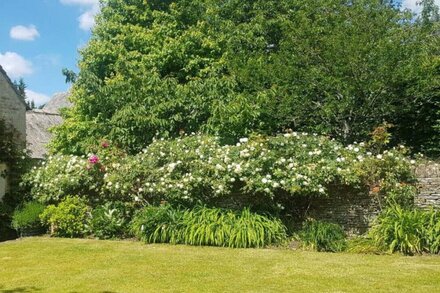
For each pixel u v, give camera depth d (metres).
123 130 14.55
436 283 6.93
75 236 12.21
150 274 7.73
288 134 11.44
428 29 13.66
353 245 9.79
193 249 9.91
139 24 18.11
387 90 13.69
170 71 17.00
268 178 10.59
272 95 14.23
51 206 12.51
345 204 10.96
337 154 11.06
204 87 14.55
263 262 8.53
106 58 17.55
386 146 14.65
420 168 10.41
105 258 9.09
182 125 14.77
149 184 11.67
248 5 17.19
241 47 16.19
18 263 8.88
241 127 14.35
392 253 9.21
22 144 15.91
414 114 15.59
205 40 16.39
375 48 12.84
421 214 9.53
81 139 17.66
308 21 14.48
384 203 10.45
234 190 11.45
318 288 6.76
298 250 9.80
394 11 13.78
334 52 13.21
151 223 10.95
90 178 12.64
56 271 8.11
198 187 11.29
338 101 13.74
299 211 11.34
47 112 28.12
